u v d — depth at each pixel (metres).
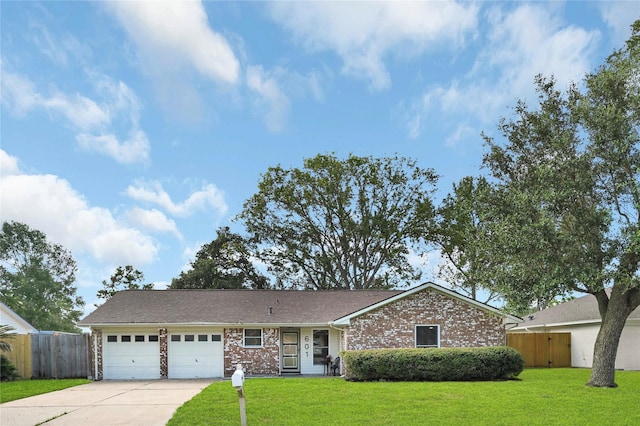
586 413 12.09
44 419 12.36
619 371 22.91
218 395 15.22
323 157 41.38
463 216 36.94
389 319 21.84
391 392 15.58
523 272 16.61
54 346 23.67
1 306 31.78
